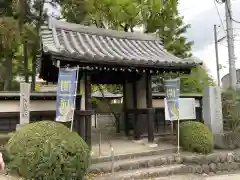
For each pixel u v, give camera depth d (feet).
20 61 58.29
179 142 29.58
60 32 29.96
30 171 15.62
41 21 47.80
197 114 38.68
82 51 25.57
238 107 33.24
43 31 28.68
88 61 23.15
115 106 53.21
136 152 25.76
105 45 30.63
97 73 30.40
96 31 33.01
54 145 16.03
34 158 15.71
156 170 23.15
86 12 49.29
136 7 46.88
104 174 21.47
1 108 28.09
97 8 47.62
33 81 51.01
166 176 23.29
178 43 51.49
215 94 32.60
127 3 46.24
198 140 27.58
